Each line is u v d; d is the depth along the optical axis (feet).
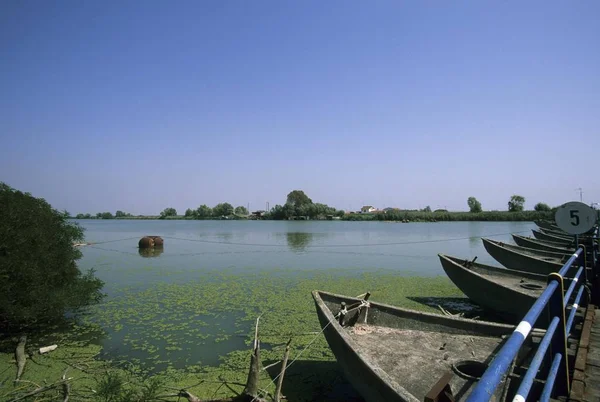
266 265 70.59
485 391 5.54
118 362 26.58
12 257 28.48
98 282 36.32
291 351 28.43
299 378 24.26
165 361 26.73
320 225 270.46
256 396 20.38
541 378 14.20
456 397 16.62
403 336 23.13
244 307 40.50
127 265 71.20
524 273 41.75
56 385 21.12
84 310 39.29
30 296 28.81
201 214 476.13
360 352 18.70
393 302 43.37
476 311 39.83
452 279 41.78
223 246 109.19
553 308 12.66
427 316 24.30
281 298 44.42
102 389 19.61
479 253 89.30
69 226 35.35
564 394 12.75
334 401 21.59
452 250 95.66
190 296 45.47
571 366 15.33
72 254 34.37
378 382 16.80
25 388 22.90
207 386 22.98
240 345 29.71
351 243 116.88
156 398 21.35
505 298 34.42
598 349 16.37
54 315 31.81
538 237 87.76
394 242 120.78
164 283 53.42
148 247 99.96
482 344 21.42
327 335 22.67
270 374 24.79
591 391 12.84
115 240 133.90
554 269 46.42
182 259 79.97
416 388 17.67
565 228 25.55
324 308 23.86
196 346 29.48
